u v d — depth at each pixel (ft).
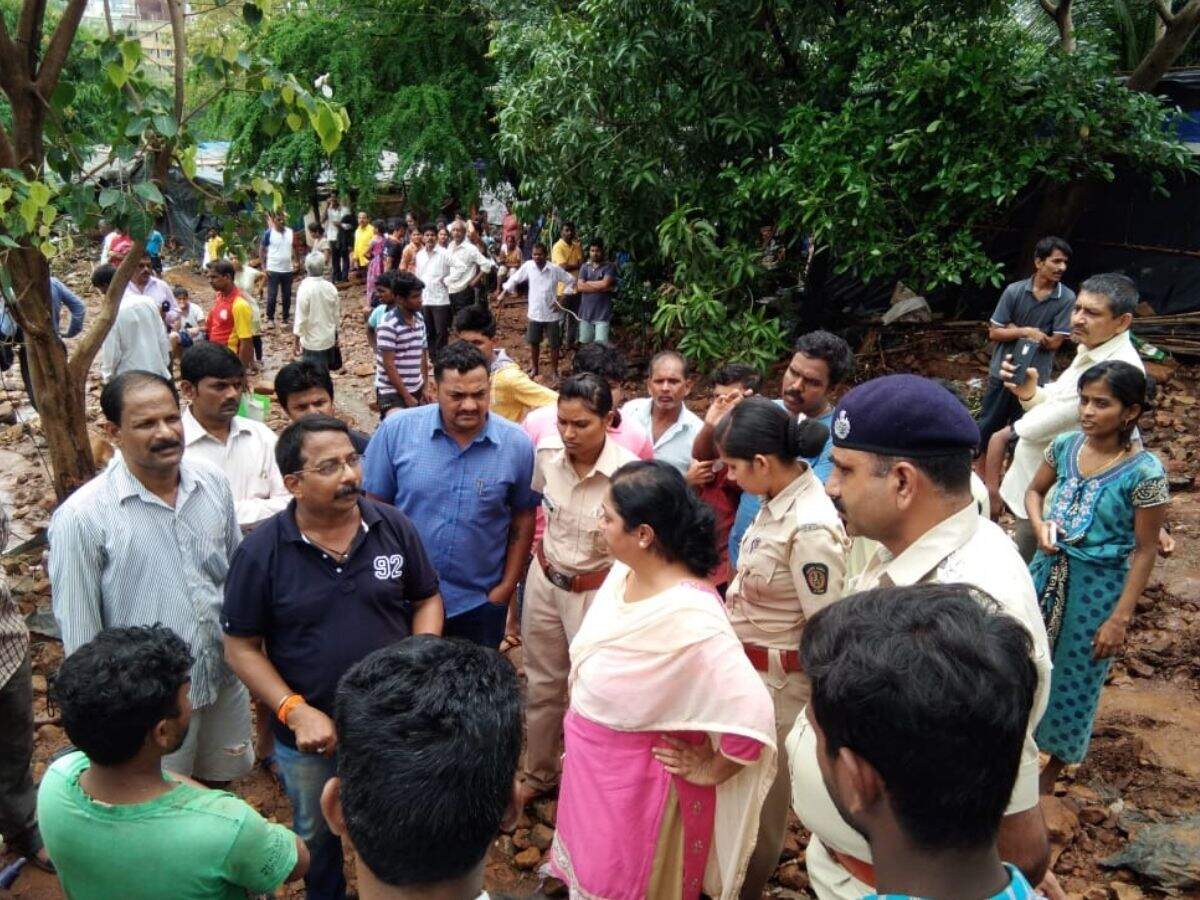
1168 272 30.32
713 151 31.45
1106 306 13.51
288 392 13.67
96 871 6.68
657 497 8.48
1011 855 6.01
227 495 10.64
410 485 12.19
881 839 3.81
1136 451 11.21
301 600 8.96
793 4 28.86
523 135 32.12
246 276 39.04
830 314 33.60
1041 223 30.94
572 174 31.99
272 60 14.74
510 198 58.59
